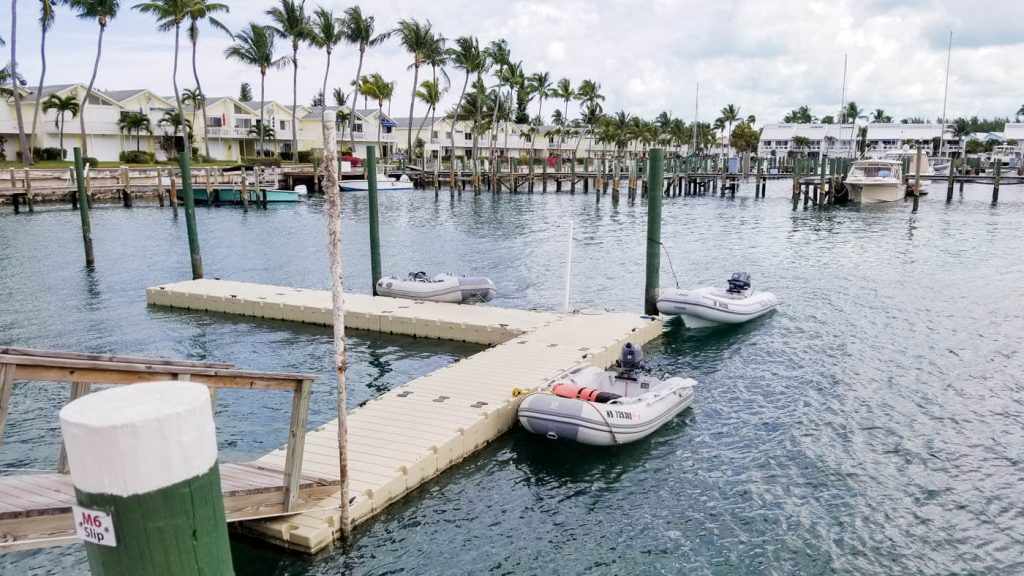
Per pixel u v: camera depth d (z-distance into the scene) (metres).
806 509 8.95
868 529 8.49
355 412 10.87
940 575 7.62
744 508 8.98
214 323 18.02
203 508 1.83
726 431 11.28
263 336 16.89
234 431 11.09
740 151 125.56
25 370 5.05
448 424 10.37
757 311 18.19
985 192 68.38
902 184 52.03
